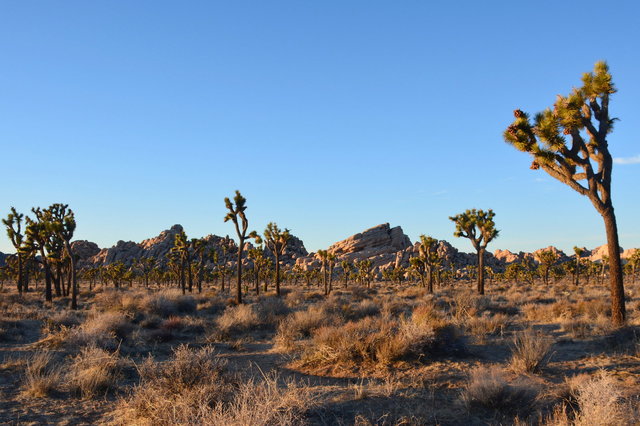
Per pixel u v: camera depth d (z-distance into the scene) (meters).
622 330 10.91
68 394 7.50
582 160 13.16
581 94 13.40
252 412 4.97
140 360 10.75
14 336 13.81
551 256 65.38
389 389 7.22
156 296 22.94
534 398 6.37
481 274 34.81
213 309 25.34
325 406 6.39
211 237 150.75
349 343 9.87
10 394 7.48
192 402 5.88
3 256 125.69
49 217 36.97
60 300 34.06
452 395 7.05
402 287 62.00
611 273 13.02
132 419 6.07
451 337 10.39
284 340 12.70
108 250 159.88
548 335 12.45
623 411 5.22
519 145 13.66
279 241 41.72
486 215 35.03
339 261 133.88
